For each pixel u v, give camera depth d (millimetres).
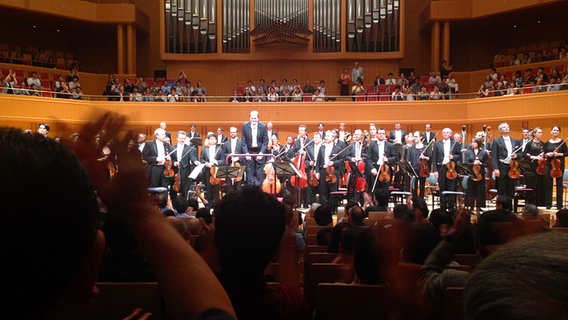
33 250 602
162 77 24672
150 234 813
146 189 836
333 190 13656
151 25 25031
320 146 14000
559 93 17828
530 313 511
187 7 23375
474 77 22891
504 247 592
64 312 662
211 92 24000
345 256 3971
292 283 2008
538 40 23359
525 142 13281
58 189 621
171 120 20719
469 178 12602
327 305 2986
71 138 808
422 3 24641
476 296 557
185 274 785
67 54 24797
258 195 1904
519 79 19422
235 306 1816
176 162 13352
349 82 23234
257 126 13828
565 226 5949
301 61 23734
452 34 24562
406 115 20281
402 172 14352
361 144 13992
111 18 22938
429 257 2988
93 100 20531
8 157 600
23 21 23266
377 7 23094
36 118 18969
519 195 13352
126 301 2955
